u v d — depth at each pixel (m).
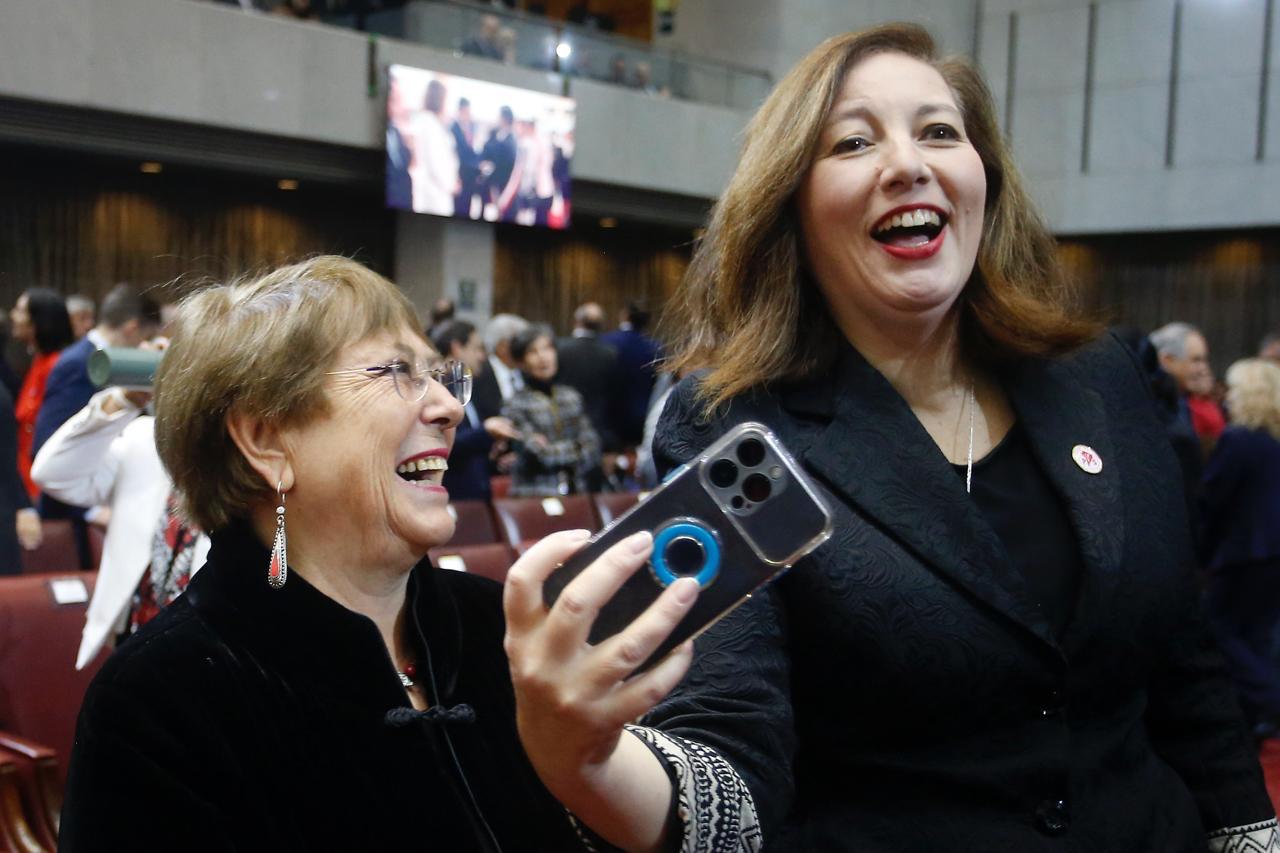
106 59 10.05
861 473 1.16
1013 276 1.34
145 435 2.38
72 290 11.69
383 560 1.26
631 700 0.76
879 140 1.20
